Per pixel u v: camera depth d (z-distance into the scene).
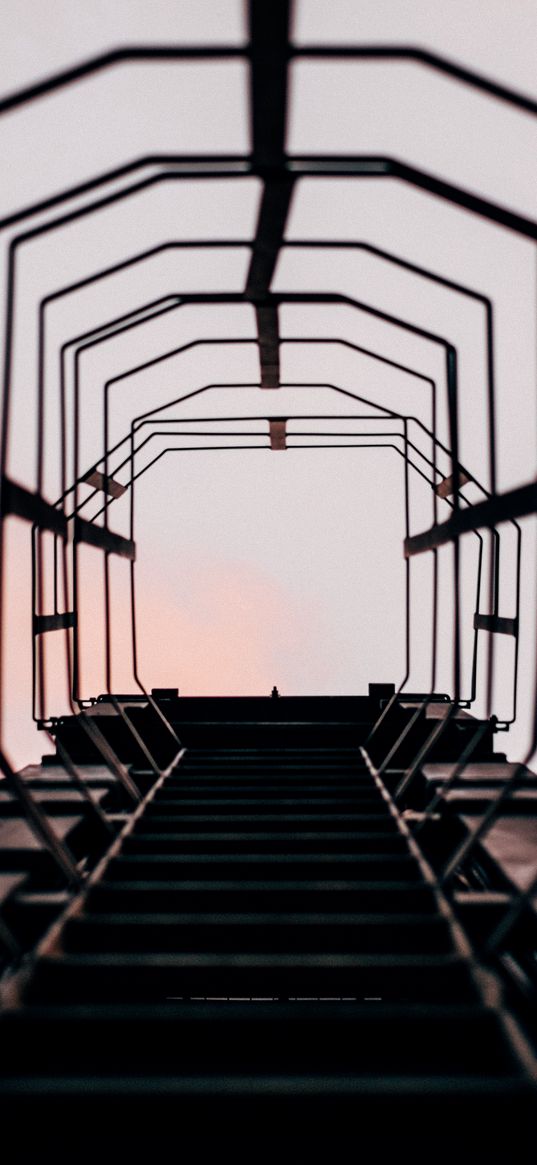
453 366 3.12
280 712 5.32
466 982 1.83
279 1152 1.32
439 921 2.10
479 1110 1.32
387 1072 1.56
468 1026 1.58
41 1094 1.33
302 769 3.93
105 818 2.82
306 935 2.10
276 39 1.61
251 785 3.71
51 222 2.23
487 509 2.64
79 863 2.88
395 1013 1.59
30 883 2.38
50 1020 1.59
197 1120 1.33
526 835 2.56
